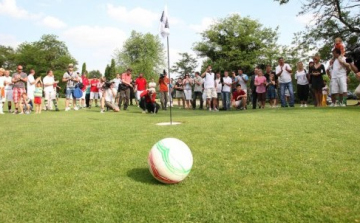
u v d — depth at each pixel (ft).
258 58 187.62
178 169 10.39
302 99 44.93
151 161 10.73
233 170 12.20
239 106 51.88
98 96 67.67
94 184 11.06
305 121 24.63
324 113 29.66
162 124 26.61
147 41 259.19
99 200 9.61
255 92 50.37
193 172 12.10
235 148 15.72
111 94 49.42
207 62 202.90
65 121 31.91
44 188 10.84
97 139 19.44
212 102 54.08
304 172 11.64
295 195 9.49
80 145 17.58
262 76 48.37
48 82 52.65
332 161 12.94
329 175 11.22
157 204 9.18
